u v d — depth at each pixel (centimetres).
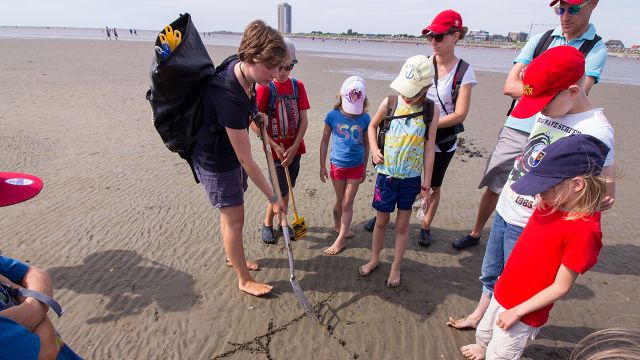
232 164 252
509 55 6362
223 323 268
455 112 306
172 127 239
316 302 292
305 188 508
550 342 258
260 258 346
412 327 270
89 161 568
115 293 292
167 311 276
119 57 2434
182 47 208
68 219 398
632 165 633
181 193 472
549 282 169
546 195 161
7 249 340
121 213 416
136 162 572
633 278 333
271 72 221
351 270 333
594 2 258
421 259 353
